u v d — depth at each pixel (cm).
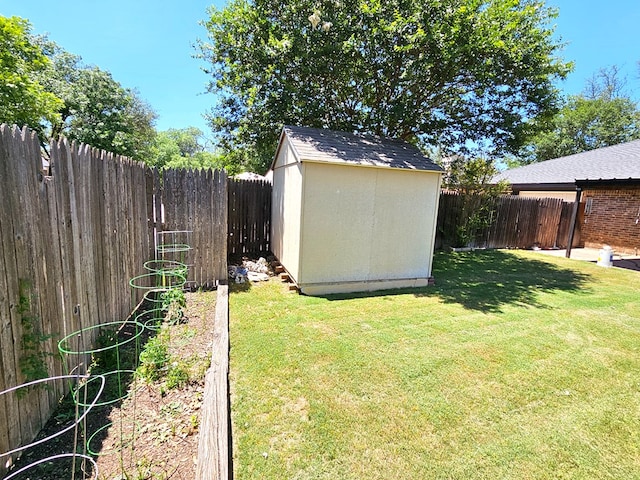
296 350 341
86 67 1742
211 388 254
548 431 237
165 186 503
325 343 359
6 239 172
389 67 721
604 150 1352
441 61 683
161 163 2944
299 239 520
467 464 204
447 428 235
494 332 407
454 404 263
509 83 734
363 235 561
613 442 229
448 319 446
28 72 933
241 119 882
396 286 601
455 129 861
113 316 337
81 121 1608
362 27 685
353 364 317
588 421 250
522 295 574
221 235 551
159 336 342
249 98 780
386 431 230
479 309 492
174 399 246
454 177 991
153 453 194
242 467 195
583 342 388
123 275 370
